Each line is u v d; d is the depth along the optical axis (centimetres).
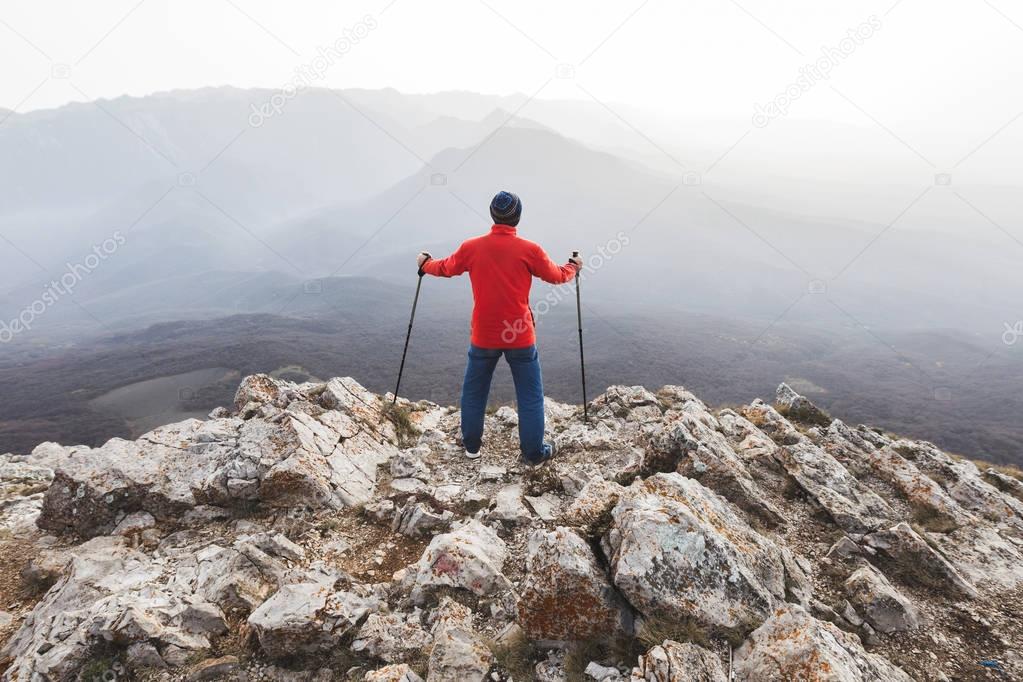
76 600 505
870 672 373
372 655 420
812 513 661
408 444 970
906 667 418
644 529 436
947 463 963
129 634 434
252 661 426
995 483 1131
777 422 1056
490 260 573
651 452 725
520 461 820
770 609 416
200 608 476
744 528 533
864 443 1064
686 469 679
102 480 700
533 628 408
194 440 820
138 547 629
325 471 754
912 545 561
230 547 595
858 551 571
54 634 452
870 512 673
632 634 396
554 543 440
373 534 650
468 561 508
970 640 463
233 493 708
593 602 398
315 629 423
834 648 366
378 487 782
